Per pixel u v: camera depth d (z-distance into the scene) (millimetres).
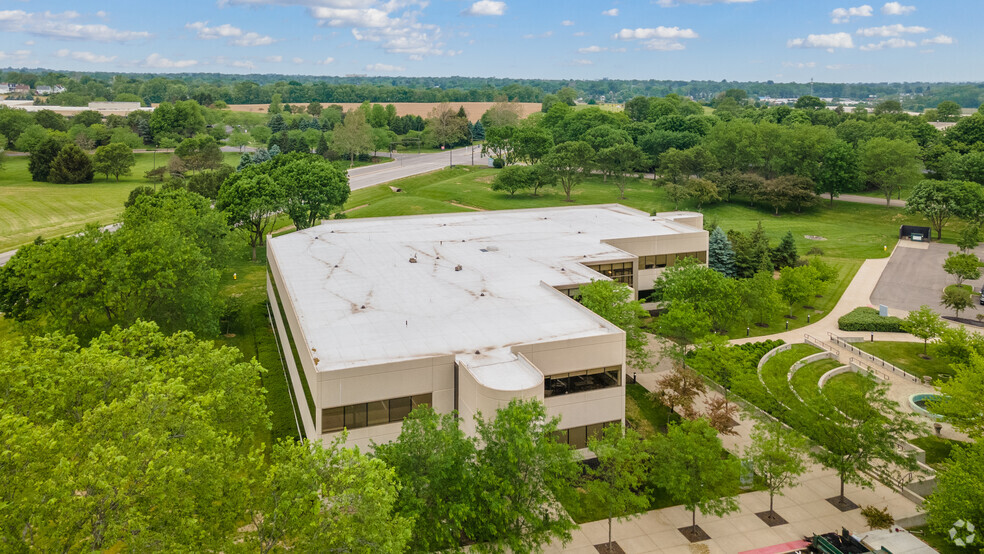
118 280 57875
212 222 84938
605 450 39500
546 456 34281
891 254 115312
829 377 63938
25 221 133625
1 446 25906
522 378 44406
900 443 45656
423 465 33250
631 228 89000
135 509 24812
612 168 165625
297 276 67062
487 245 79812
